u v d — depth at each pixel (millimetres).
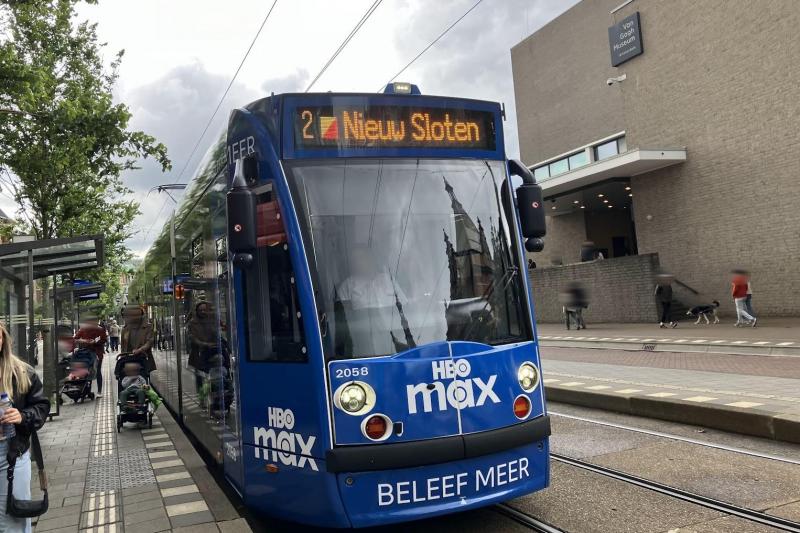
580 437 7277
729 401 7672
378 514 3945
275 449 4348
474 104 4918
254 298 4641
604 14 28672
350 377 4020
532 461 4410
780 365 10789
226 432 5273
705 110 19953
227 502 5527
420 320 4273
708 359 12336
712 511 4684
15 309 10367
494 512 4938
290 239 4254
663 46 21234
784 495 4941
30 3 11164
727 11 19109
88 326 13562
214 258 5727
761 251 18500
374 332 4156
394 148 4613
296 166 4391
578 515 4754
